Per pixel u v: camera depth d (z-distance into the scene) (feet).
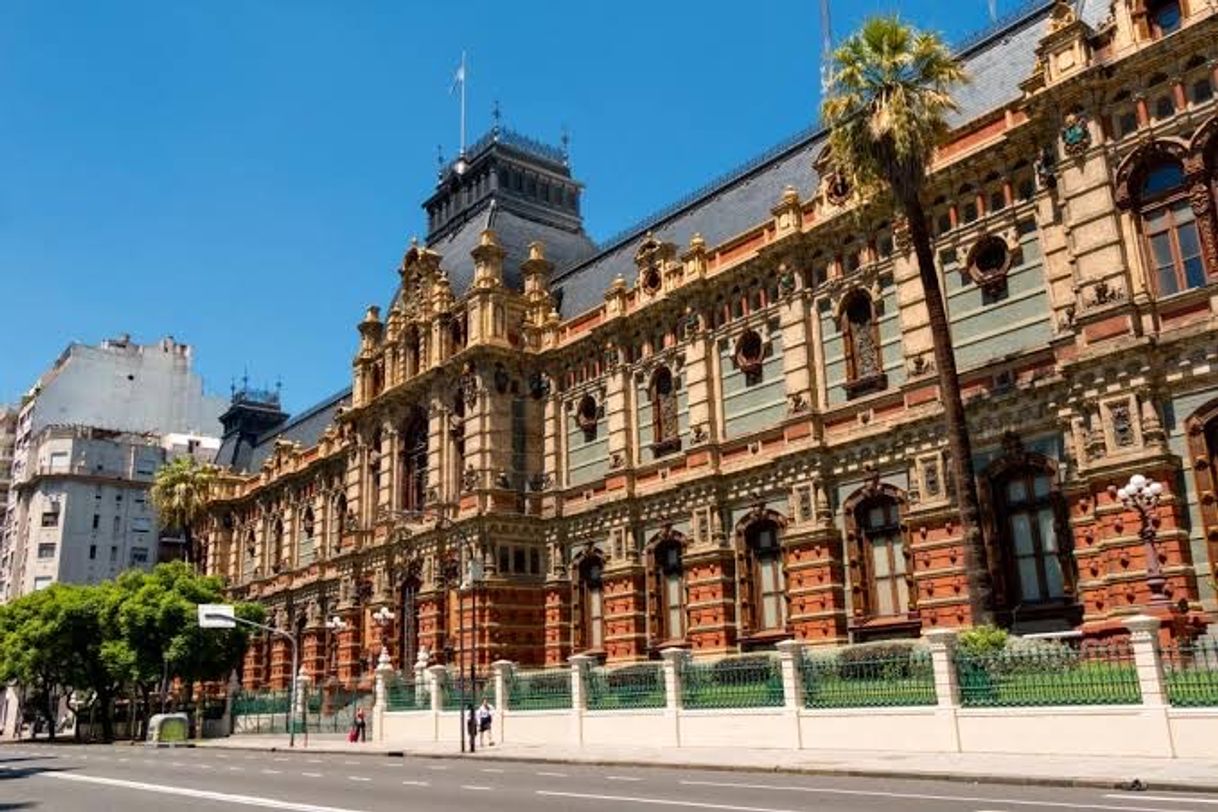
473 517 170.30
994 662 86.53
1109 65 104.47
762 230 146.30
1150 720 75.87
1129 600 95.30
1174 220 100.17
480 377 177.17
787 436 136.05
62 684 262.47
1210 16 97.25
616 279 170.71
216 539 290.97
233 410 331.57
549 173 219.20
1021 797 58.34
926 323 121.70
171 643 220.23
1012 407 111.14
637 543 158.40
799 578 131.13
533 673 132.67
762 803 57.62
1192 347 95.45
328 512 239.71
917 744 89.35
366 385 215.92
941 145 110.52
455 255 209.36
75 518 375.66
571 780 79.15
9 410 461.78
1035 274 112.98
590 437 172.76
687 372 154.30
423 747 134.10
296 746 156.35
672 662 113.09
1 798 75.41
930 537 116.67
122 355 420.36
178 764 118.32
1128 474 96.94
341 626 184.55
